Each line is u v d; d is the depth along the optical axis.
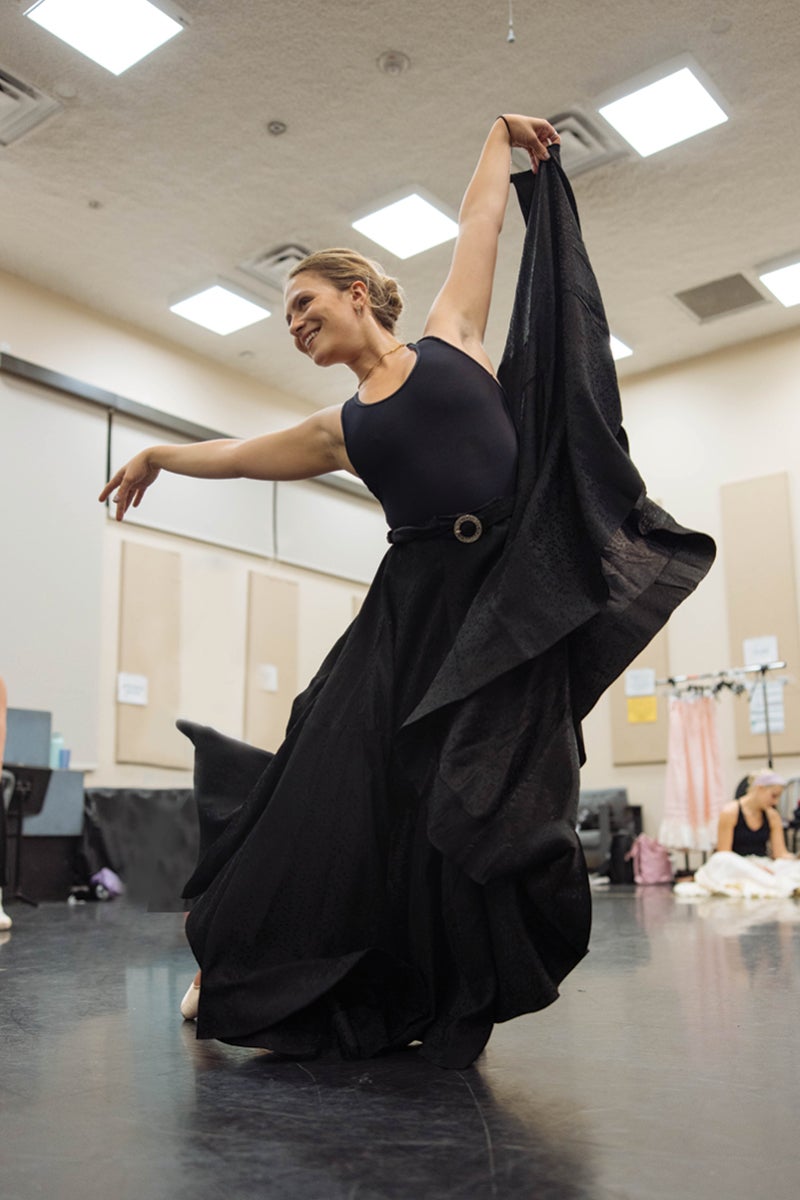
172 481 10.62
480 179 2.17
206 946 1.84
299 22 6.88
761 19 6.97
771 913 5.85
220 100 7.57
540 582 1.77
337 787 1.83
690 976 2.94
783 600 10.88
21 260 9.46
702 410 11.62
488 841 1.63
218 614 10.89
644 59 7.29
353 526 12.59
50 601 9.38
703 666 11.23
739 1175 1.12
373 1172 1.14
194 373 11.08
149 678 10.04
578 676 1.81
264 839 1.84
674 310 10.65
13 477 9.30
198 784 2.16
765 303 10.52
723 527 11.33
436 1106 1.43
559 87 7.52
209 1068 1.69
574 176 8.49
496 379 2.06
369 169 8.37
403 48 7.12
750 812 8.76
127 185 8.51
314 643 11.90
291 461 2.13
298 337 2.07
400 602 1.94
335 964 1.77
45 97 7.44
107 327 10.31
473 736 1.70
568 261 2.04
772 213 9.01
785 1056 1.76
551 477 1.86
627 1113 1.39
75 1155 1.22
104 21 6.80
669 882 10.55
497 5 6.79
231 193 8.64
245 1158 1.20
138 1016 2.28
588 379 1.89
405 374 1.96
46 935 4.76
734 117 7.83
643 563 1.83
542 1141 1.26
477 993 1.71
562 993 2.62
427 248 9.35
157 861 8.94
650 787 11.34
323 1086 1.55
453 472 1.89
